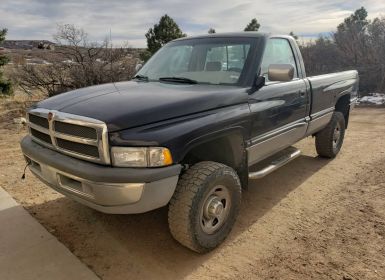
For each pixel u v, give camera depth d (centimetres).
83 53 1249
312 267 309
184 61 435
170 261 320
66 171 291
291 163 584
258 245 345
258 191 473
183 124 293
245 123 349
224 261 320
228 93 341
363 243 345
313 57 1261
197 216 306
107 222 385
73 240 352
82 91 354
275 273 302
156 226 378
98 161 276
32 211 406
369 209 415
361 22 1820
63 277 293
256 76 380
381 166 562
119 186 266
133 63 1257
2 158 592
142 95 322
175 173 282
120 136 269
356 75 663
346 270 305
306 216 402
